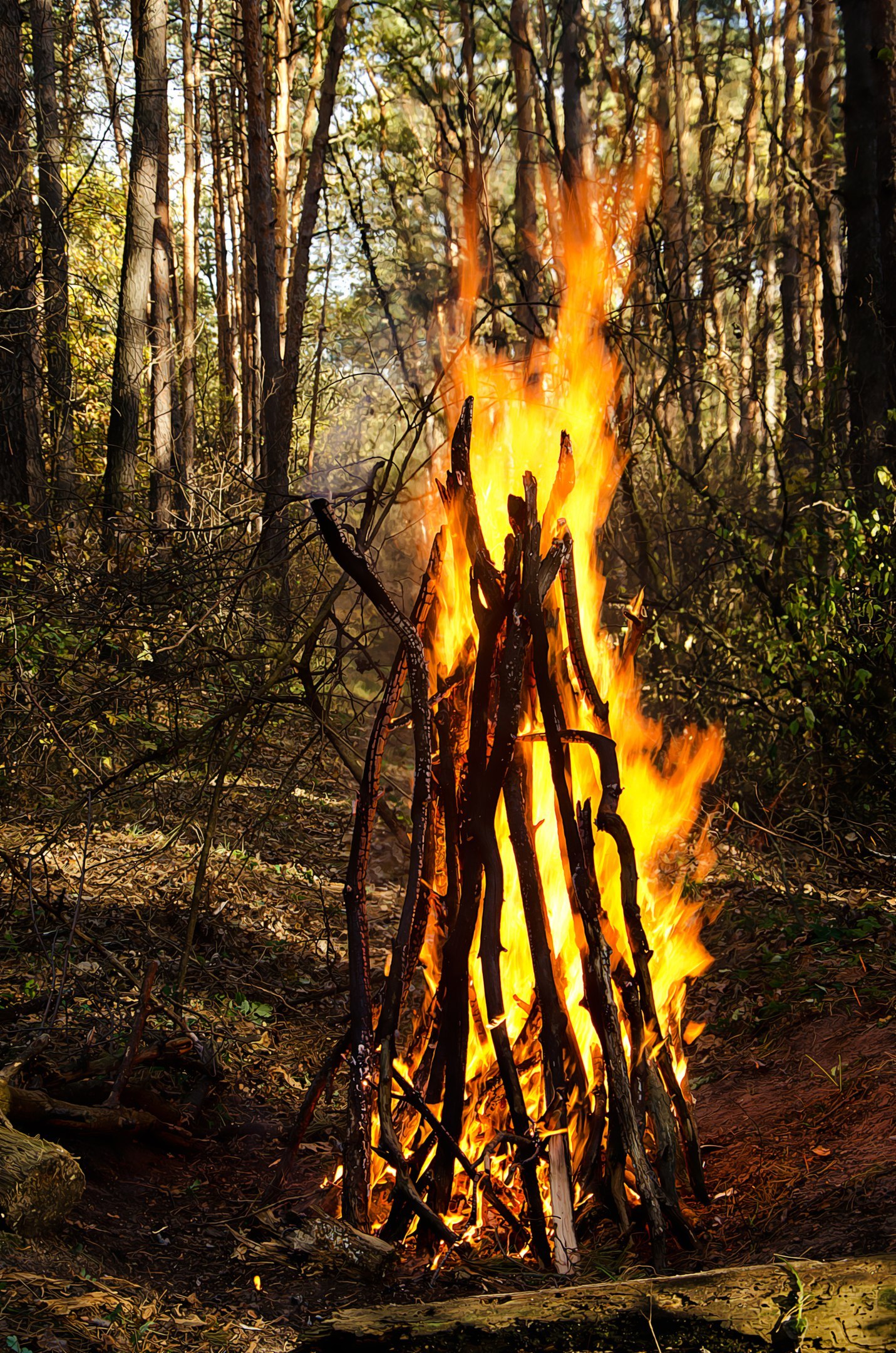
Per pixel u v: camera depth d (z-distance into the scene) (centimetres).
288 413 1046
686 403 1062
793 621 694
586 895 285
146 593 504
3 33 862
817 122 1412
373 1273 271
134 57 1227
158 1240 293
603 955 284
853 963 442
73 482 1101
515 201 1300
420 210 1276
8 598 555
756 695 732
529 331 674
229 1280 272
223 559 497
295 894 618
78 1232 283
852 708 657
